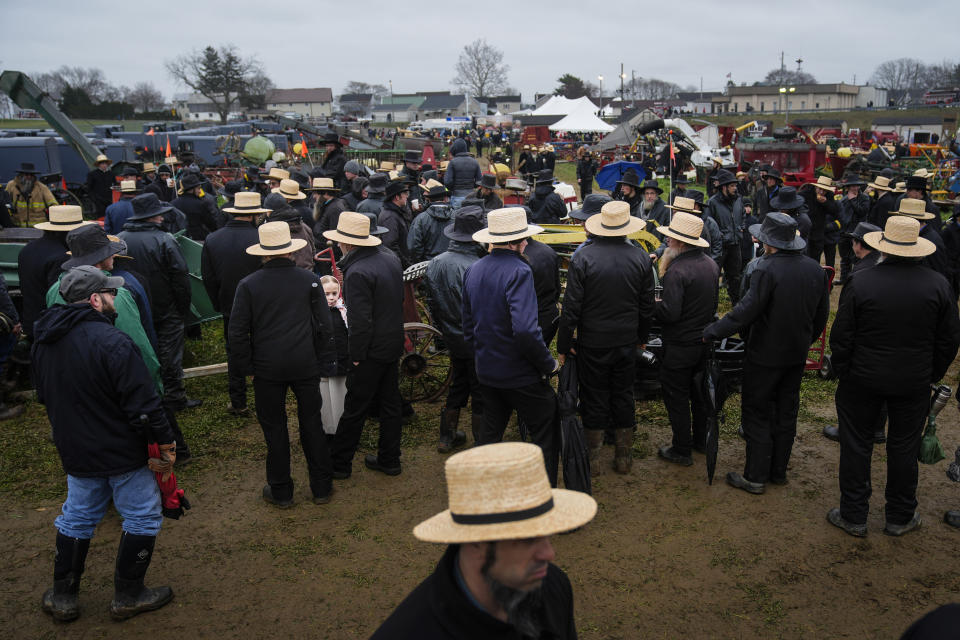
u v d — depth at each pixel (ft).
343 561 13.24
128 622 11.60
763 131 133.39
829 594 12.16
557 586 6.11
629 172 29.68
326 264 27.96
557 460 14.44
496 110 413.80
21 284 19.51
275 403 14.64
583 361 15.74
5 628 11.46
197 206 31.78
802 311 14.64
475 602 5.17
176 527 14.44
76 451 10.85
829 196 33.30
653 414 20.25
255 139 66.69
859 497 13.85
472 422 17.65
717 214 28.94
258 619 11.66
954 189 65.51
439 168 56.39
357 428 16.08
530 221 34.55
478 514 4.86
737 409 20.71
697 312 16.19
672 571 12.84
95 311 10.95
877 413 13.62
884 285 12.84
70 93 268.00
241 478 16.53
